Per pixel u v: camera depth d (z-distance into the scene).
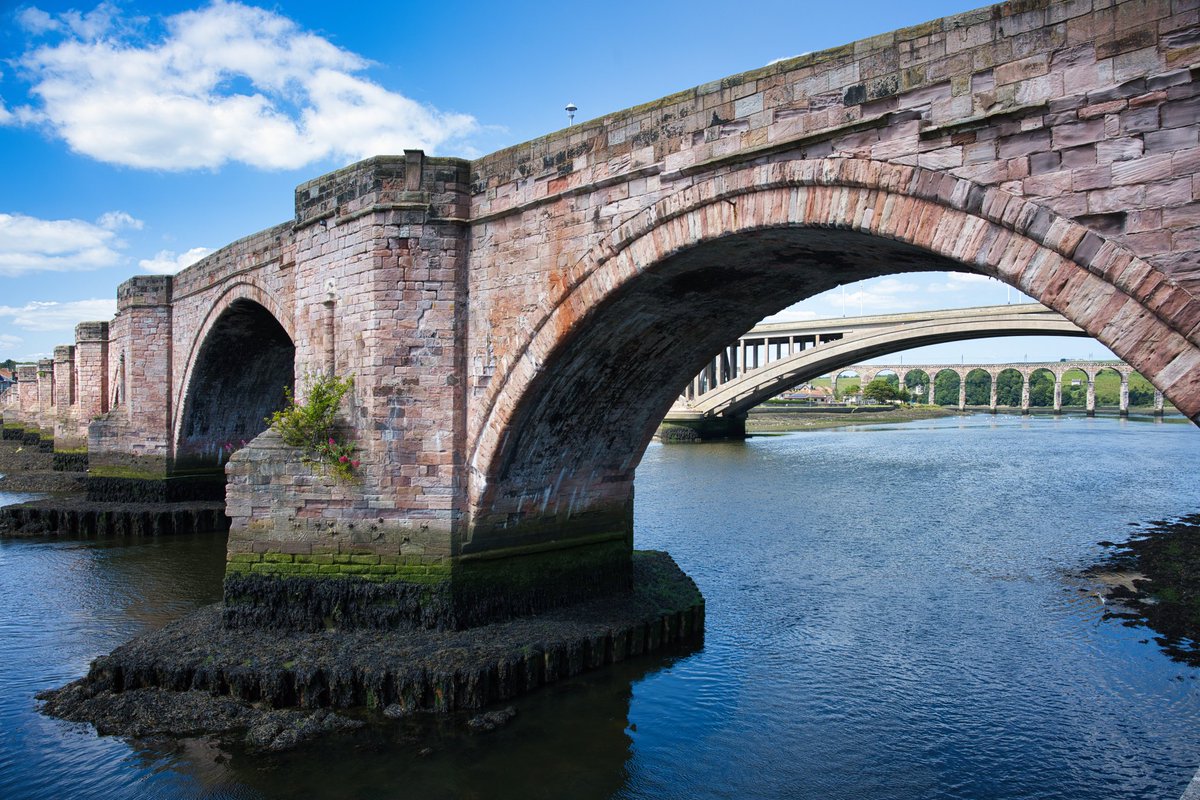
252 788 12.66
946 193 10.90
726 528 32.19
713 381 77.06
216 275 29.78
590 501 20.17
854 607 21.69
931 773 13.31
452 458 17.44
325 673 15.15
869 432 94.69
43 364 63.06
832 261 14.88
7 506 35.19
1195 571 24.88
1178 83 9.31
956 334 54.06
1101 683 16.69
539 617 18.47
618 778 13.08
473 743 13.98
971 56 10.84
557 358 16.28
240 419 36.75
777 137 12.74
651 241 14.34
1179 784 12.91
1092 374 136.38
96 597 23.39
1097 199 9.79
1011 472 51.31
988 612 21.27
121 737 14.16
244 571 18.05
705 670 17.31
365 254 17.88
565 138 15.83
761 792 12.76
